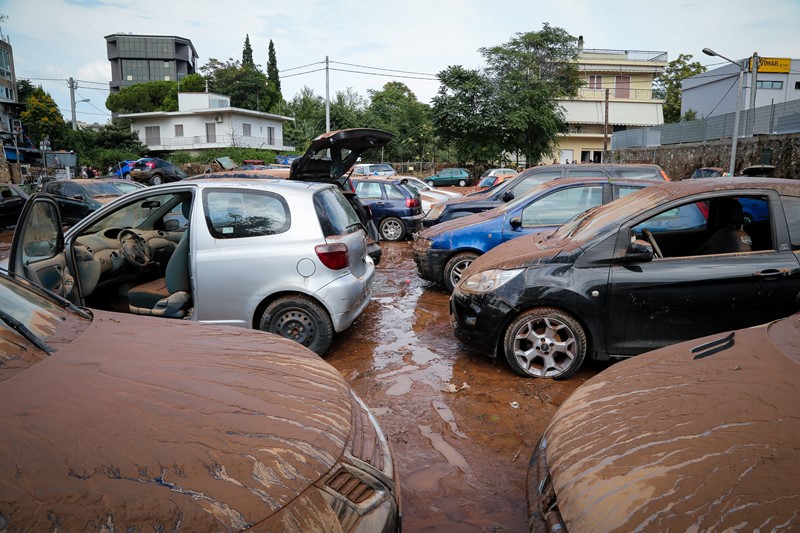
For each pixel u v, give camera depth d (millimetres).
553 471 2064
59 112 48344
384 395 4039
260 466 1501
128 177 31859
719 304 4012
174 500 1314
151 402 1705
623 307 4125
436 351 5066
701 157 29938
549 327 4305
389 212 13273
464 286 4625
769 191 4109
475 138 38750
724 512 1479
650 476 1706
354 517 1549
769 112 26219
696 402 2035
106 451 1434
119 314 2748
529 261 4371
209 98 56312
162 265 5500
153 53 100562
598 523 1648
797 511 1410
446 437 3396
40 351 2010
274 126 57188
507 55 39094
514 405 3857
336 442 1763
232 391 1866
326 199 4969
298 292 4617
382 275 9133
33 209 3561
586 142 49375
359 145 7859
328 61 38188
